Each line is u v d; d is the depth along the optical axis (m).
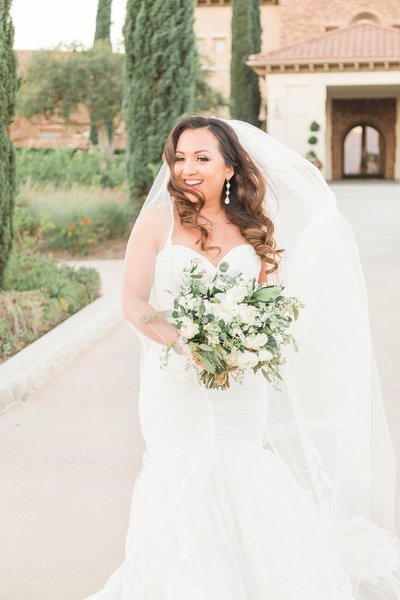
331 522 3.09
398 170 39.50
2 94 8.41
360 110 41.12
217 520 2.60
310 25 43.94
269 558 2.62
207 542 2.57
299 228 3.09
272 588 2.61
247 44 35.31
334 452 3.19
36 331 7.50
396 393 5.73
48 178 18.12
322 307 3.13
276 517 2.65
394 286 10.39
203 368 2.60
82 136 40.75
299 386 3.12
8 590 3.16
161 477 2.70
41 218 14.67
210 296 2.58
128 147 15.21
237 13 35.22
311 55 34.53
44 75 35.47
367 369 3.17
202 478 2.65
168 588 2.58
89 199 15.30
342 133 41.53
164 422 2.73
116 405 5.69
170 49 14.73
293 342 2.71
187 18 14.86
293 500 2.79
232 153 2.78
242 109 35.72
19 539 3.62
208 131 2.74
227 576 2.56
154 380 2.76
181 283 2.71
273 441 3.44
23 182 17.53
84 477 4.34
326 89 36.66
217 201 2.79
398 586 3.10
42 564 3.38
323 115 34.91
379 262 12.53
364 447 3.18
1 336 7.04
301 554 2.66
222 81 44.53
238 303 2.54
